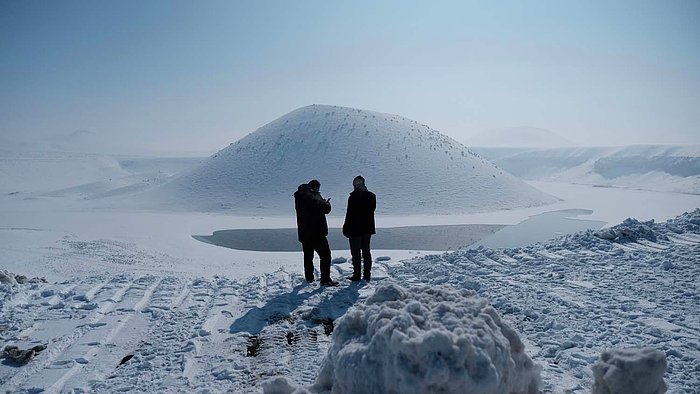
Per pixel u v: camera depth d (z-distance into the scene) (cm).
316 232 797
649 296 643
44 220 3294
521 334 530
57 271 1561
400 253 1812
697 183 6194
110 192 5850
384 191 4447
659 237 1048
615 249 952
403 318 294
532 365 324
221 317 620
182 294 737
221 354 495
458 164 5222
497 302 643
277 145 5481
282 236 2636
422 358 266
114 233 2628
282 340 530
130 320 607
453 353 265
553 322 546
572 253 940
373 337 298
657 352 304
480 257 950
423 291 371
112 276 874
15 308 651
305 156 5162
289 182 4709
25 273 1517
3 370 458
